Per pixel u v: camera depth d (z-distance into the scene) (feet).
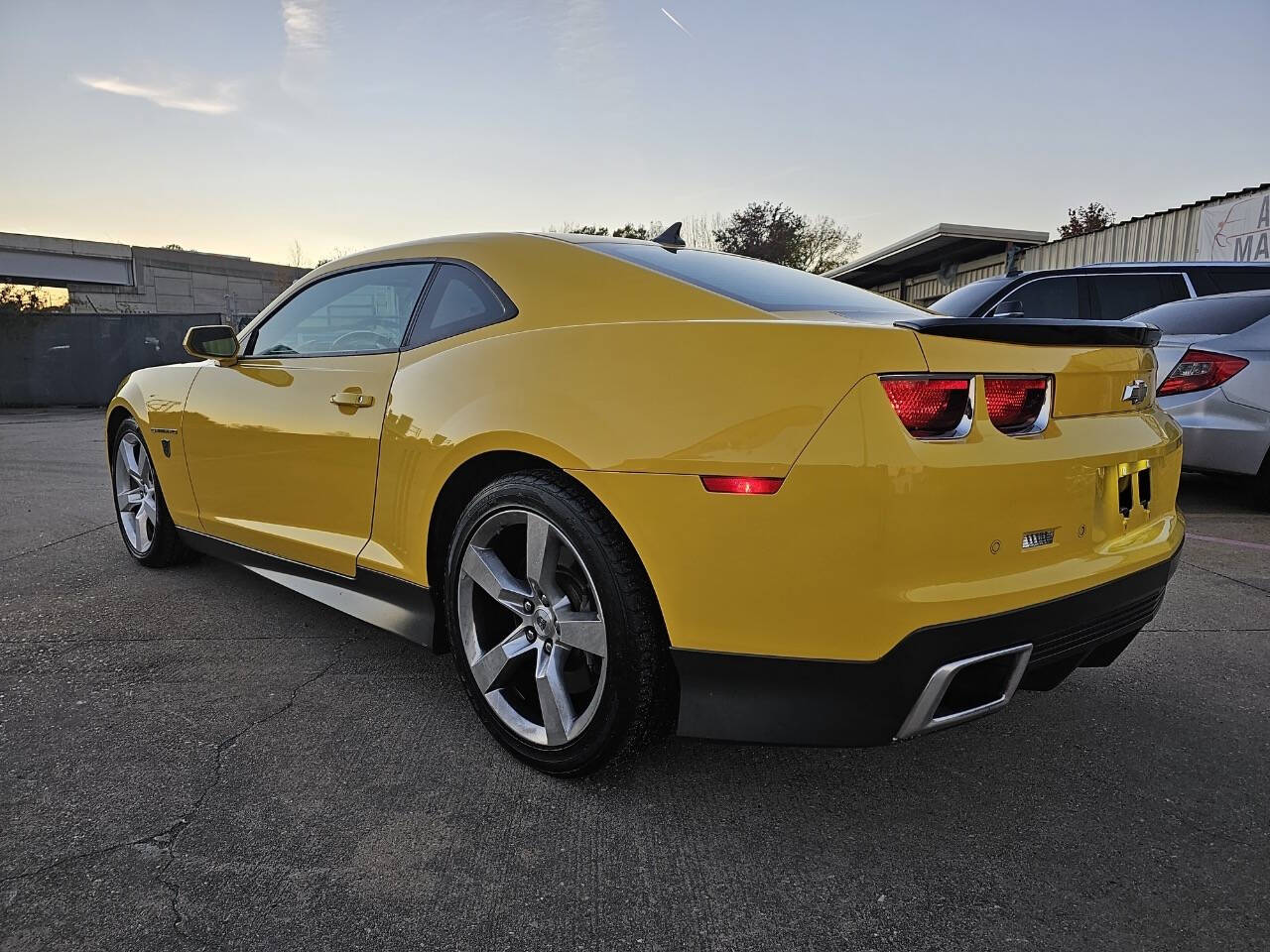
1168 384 17.42
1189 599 11.64
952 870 5.74
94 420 43.27
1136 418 6.99
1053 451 5.98
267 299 134.92
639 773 6.97
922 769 7.11
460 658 7.38
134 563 13.14
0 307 52.54
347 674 8.87
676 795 6.63
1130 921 5.22
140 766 6.95
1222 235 36.83
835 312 6.87
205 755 7.15
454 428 7.14
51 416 46.96
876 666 5.49
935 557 5.46
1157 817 6.40
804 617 5.57
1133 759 7.29
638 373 6.17
